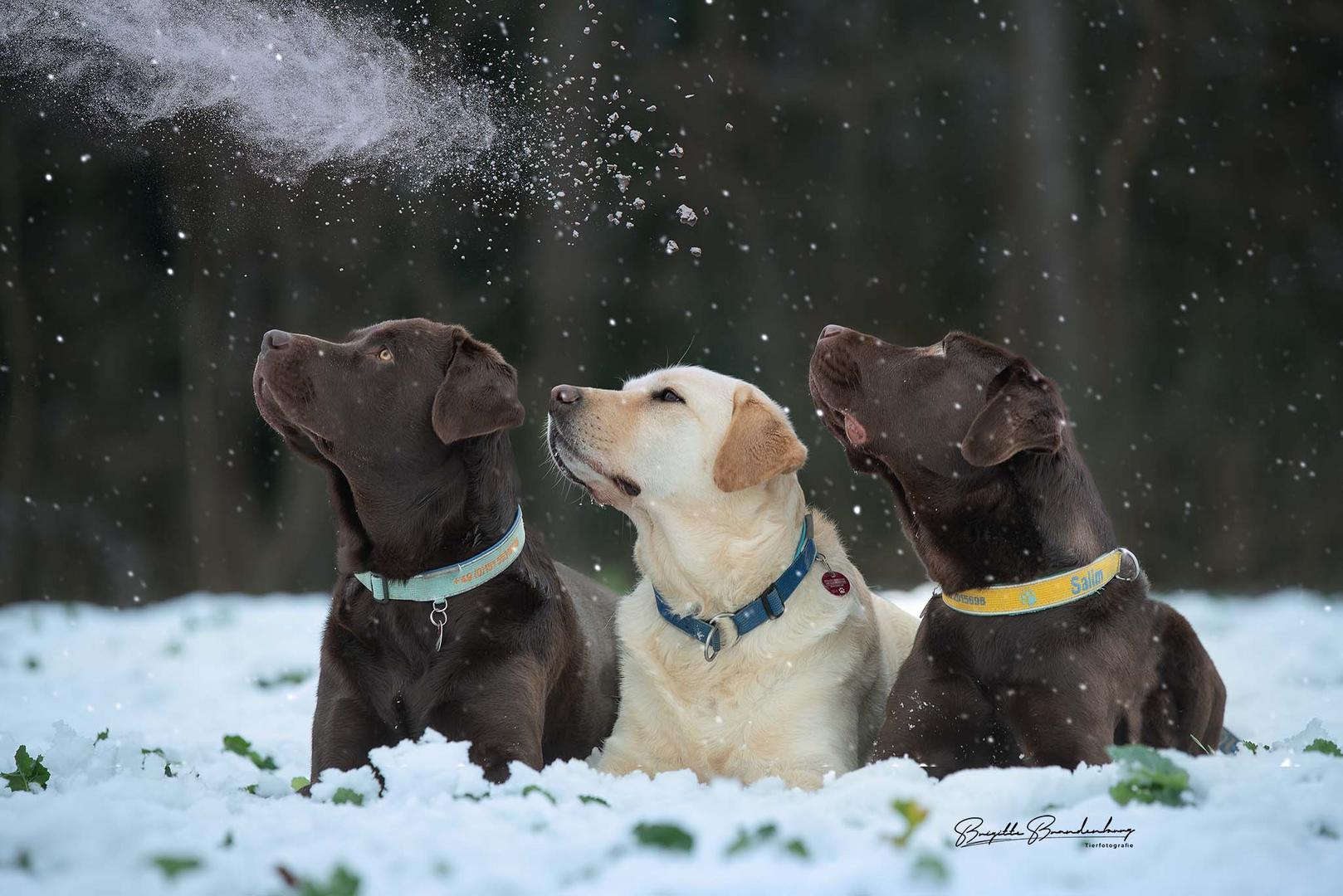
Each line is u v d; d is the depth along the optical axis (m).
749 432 7.09
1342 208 29.36
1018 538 6.57
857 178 29.48
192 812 4.93
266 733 9.01
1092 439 27.77
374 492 6.65
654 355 27.23
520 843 4.51
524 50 20.00
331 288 24.36
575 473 7.44
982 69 29.58
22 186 24.72
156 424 26.61
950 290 29.75
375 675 6.65
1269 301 29.34
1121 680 6.50
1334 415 28.80
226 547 26.20
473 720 6.48
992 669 6.51
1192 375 28.94
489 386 6.75
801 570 7.21
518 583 6.84
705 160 27.77
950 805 5.06
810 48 29.45
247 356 24.91
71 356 26.08
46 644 13.86
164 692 10.87
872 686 7.51
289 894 4.01
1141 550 27.67
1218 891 3.88
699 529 7.13
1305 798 4.75
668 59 27.31
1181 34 29.25
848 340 7.22
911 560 25.41
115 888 4.02
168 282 24.83
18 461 25.84
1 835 4.42
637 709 7.25
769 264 28.64
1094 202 29.36
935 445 6.81
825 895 3.93
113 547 26.34
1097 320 28.38
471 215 22.86
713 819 4.86
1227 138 29.53
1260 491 28.28
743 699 7.03
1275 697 9.95
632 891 3.97
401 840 4.52
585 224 25.78
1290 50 29.30
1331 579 27.48
